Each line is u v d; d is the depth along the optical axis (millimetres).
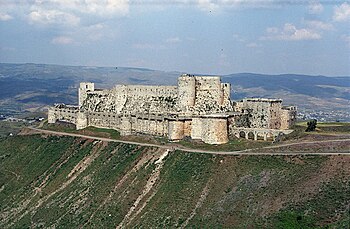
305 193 180625
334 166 191625
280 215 173750
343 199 171375
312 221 166000
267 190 191125
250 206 185375
